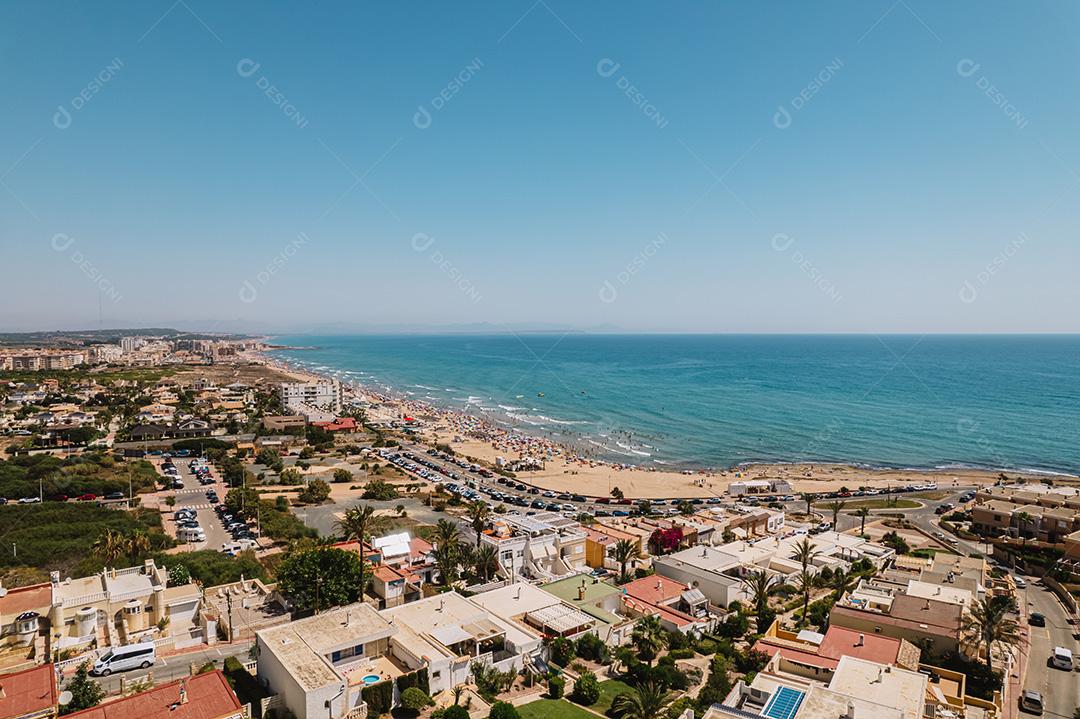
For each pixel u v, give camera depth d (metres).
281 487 145.38
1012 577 92.62
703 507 145.25
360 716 47.44
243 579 76.50
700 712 51.03
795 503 148.88
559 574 89.19
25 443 170.88
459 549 85.75
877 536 117.69
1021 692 58.69
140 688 50.84
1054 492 132.88
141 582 66.56
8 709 40.84
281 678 48.53
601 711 51.94
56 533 94.44
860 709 40.62
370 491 138.75
